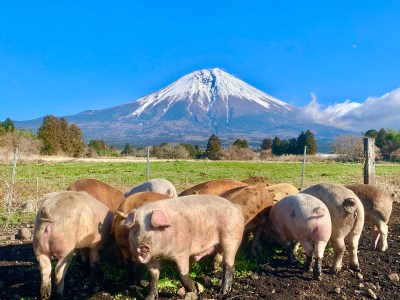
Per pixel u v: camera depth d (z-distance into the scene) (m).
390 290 3.64
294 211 3.96
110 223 3.64
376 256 4.55
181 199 3.43
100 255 3.68
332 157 27.23
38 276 3.88
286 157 30.34
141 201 3.75
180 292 3.44
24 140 28.42
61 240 3.15
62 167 17.22
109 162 22.05
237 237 3.59
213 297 3.44
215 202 3.55
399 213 6.55
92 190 4.44
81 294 3.46
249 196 4.43
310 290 3.58
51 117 32.81
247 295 3.44
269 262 4.35
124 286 3.61
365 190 4.70
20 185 9.61
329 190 4.15
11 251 4.70
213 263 3.95
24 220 6.48
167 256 3.26
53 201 3.22
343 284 3.75
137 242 3.12
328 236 3.81
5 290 3.54
